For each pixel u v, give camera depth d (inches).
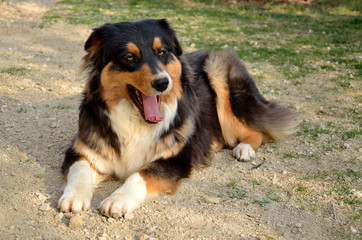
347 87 291.9
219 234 135.1
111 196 145.2
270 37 442.6
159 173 159.6
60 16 514.6
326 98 272.4
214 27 489.1
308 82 304.5
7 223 135.3
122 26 158.7
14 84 275.3
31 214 141.0
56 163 180.2
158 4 625.6
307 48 396.5
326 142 208.1
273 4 611.2
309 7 594.9
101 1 641.0
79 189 147.6
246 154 190.7
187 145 171.6
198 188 165.0
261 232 137.1
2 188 156.6
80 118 169.8
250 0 625.6
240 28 485.7
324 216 147.8
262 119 206.5
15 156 183.9
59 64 331.0
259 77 314.7
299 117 225.8
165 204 152.3
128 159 167.0
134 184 152.2
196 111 185.3
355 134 213.9
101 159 166.7
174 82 164.4
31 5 582.9
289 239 134.0
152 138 164.4
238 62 215.8
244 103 204.2
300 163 187.5
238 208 151.1
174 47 168.1
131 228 136.7
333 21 510.3
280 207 152.7
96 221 138.6
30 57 343.3
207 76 208.1
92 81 161.6
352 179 171.5
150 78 148.2
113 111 161.0
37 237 128.4
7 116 225.1
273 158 193.8
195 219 143.3
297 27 487.5
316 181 171.0
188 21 516.4
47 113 233.5
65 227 134.6
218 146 205.8
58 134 209.0
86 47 161.2
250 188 165.6
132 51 152.0
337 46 401.7
